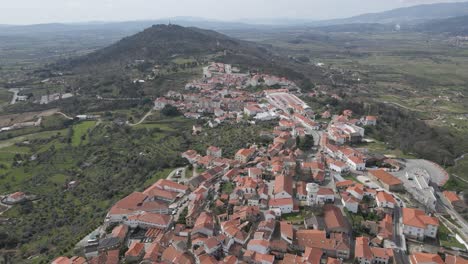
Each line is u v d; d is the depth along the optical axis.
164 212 161.00
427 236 136.38
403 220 139.62
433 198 157.50
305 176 178.75
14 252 154.12
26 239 165.00
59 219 180.62
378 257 120.94
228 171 191.75
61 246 149.62
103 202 192.88
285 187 156.88
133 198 167.50
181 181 192.50
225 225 137.50
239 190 162.88
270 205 150.00
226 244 127.12
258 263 118.69
